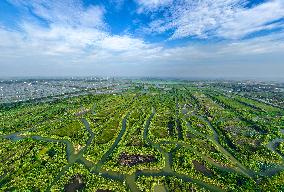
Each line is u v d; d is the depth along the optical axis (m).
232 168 113.25
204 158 123.31
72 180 101.00
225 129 173.75
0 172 105.19
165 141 148.25
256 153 127.88
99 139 151.62
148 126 185.25
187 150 130.62
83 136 154.38
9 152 127.38
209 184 98.81
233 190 93.56
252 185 96.25
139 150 129.75
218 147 140.25
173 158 120.88
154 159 121.19
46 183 97.19
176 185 96.00
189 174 105.00
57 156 120.50
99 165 114.00
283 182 99.31
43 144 137.88
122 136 157.25
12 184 96.06
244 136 157.75
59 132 164.75
